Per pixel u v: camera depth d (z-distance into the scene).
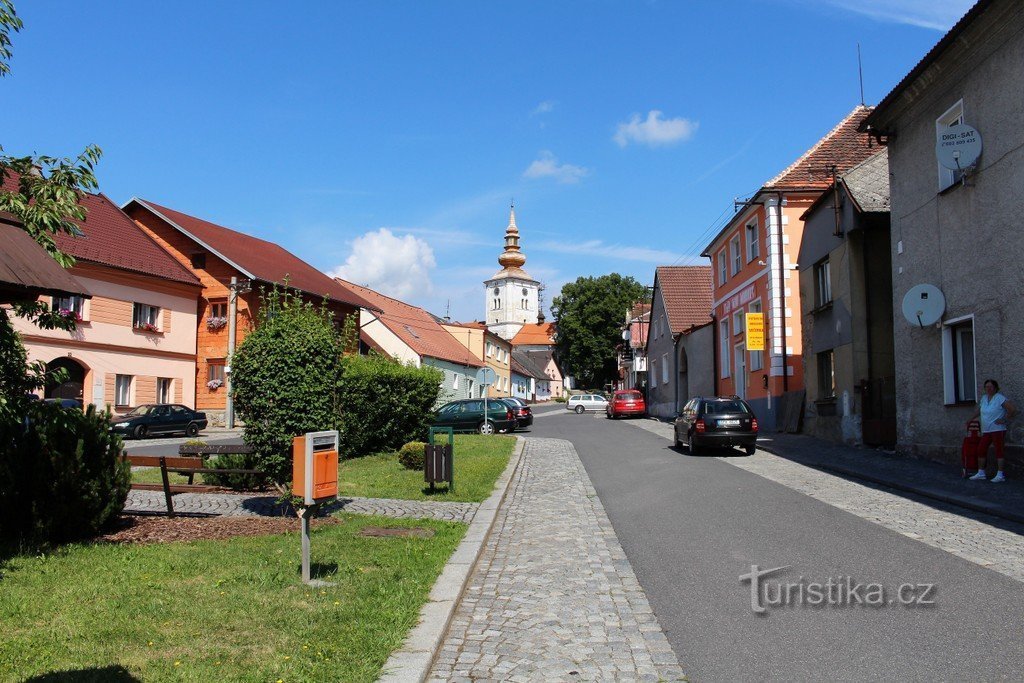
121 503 9.06
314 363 10.17
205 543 8.17
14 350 8.16
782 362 24.91
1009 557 7.77
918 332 15.85
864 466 15.30
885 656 5.09
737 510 10.98
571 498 12.87
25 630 5.20
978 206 13.80
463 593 6.85
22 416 8.23
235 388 10.12
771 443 21.00
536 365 108.62
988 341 13.54
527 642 5.57
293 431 9.94
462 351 57.28
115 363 31.03
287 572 6.87
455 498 12.27
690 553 8.43
